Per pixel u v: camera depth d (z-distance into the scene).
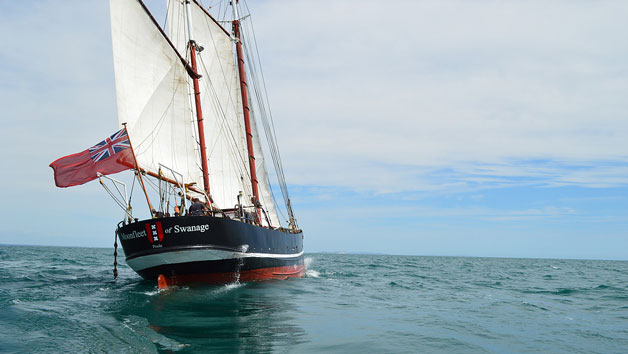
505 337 13.22
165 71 26.92
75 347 9.58
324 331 12.53
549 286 33.75
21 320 12.00
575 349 12.16
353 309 17.17
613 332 14.88
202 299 16.92
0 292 17.77
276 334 11.74
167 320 12.72
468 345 11.82
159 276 20.83
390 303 19.84
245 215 26.12
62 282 23.17
